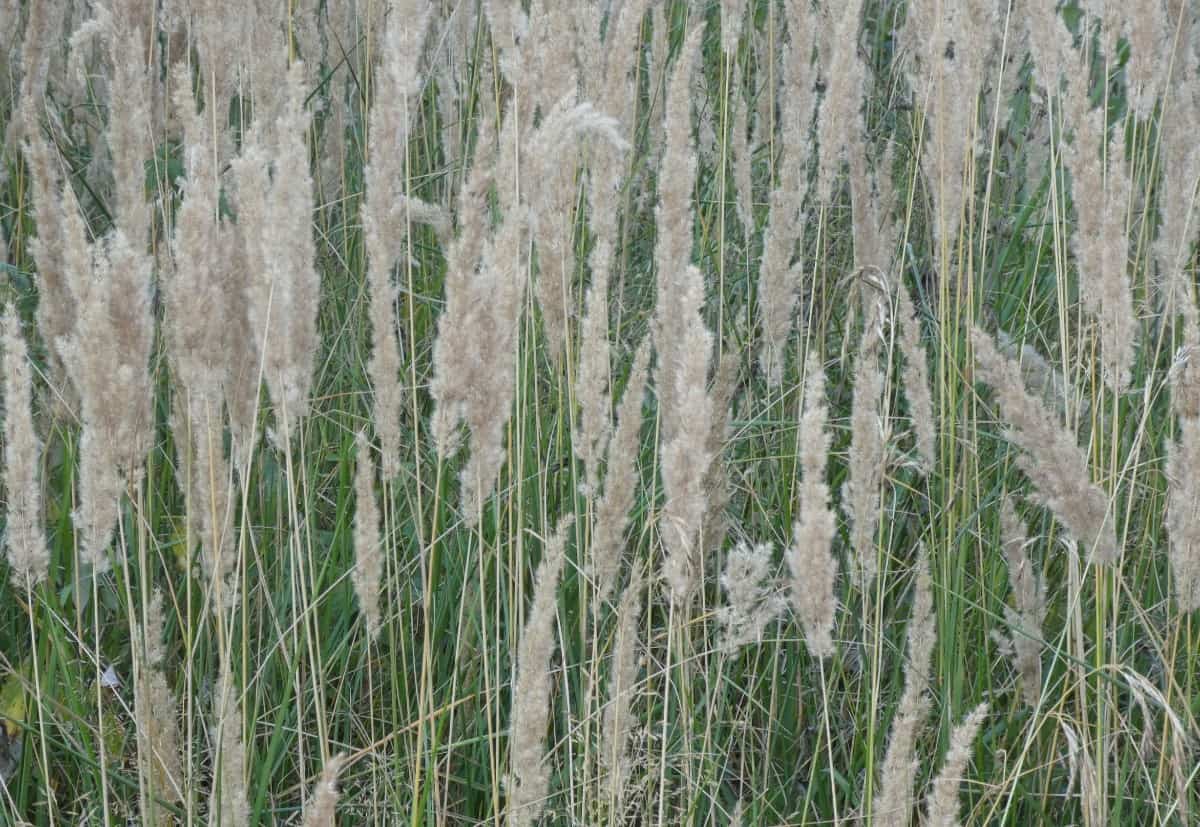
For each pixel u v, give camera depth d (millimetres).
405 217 2932
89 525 2252
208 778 2824
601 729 2678
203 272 2207
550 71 2830
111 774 2584
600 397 2596
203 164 2330
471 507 2434
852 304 3684
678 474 2223
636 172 4047
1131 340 2789
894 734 2244
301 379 2443
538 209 2676
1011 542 2850
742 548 2475
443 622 3076
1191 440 2543
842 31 3336
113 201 3787
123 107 2729
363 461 2416
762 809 2691
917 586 2590
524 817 2225
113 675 2838
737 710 3062
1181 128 3217
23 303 3480
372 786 2838
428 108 4527
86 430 2215
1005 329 3941
